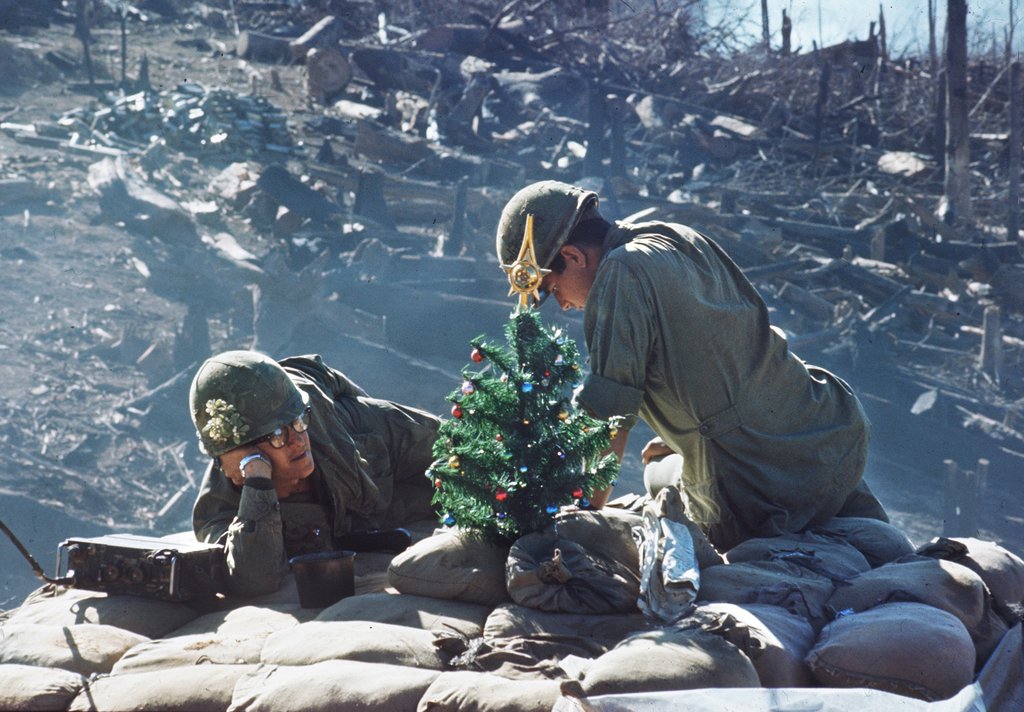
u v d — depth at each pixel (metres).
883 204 26.69
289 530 3.42
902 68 34.16
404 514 3.93
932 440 16.73
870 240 23.55
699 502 3.29
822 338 18.55
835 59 32.28
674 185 26.39
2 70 23.88
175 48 29.05
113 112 21.81
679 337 3.07
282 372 3.34
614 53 31.34
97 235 16.84
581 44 31.39
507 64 30.86
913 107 32.38
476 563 2.87
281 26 31.52
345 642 2.53
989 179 29.28
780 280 21.17
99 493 11.20
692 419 3.18
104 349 13.77
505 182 24.73
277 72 28.12
